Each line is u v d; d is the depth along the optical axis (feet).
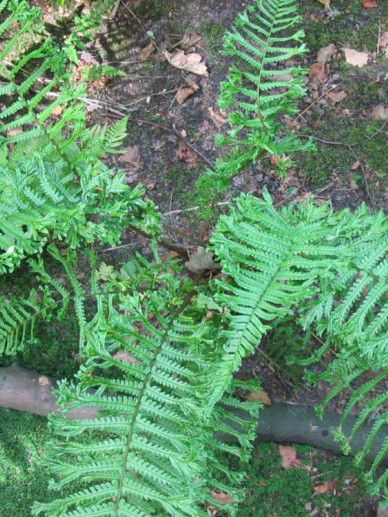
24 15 3.07
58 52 3.52
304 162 4.43
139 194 3.13
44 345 4.27
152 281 3.55
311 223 2.83
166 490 2.91
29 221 2.65
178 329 3.00
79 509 2.57
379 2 4.64
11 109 3.19
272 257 2.64
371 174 4.41
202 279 4.05
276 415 3.98
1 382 4.06
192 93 4.56
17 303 3.75
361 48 4.58
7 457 4.24
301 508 4.08
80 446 2.70
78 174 3.41
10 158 3.59
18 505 4.18
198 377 2.83
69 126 4.46
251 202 2.79
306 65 4.57
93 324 3.61
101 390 2.97
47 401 4.05
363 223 2.94
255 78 3.14
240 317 2.52
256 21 4.59
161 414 2.77
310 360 3.64
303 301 3.13
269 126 3.18
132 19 4.66
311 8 4.62
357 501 4.07
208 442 3.17
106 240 3.11
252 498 4.09
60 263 4.39
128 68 4.62
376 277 2.85
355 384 4.12
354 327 2.83
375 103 4.50
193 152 4.47
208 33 4.59
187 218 4.37
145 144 4.53
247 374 4.17
